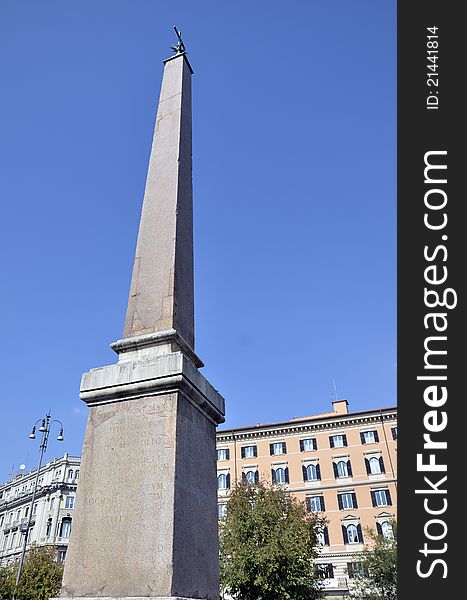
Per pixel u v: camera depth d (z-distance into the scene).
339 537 40.41
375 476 42.03
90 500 4.45
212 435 5.45
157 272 5.93
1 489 64.69
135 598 3.80
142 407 4.73
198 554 4.43
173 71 8.09
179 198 6.57
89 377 5.04
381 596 32.03
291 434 45.84
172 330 5.26
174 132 7.25
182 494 4.36
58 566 30.27
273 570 24.42
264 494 29.64
